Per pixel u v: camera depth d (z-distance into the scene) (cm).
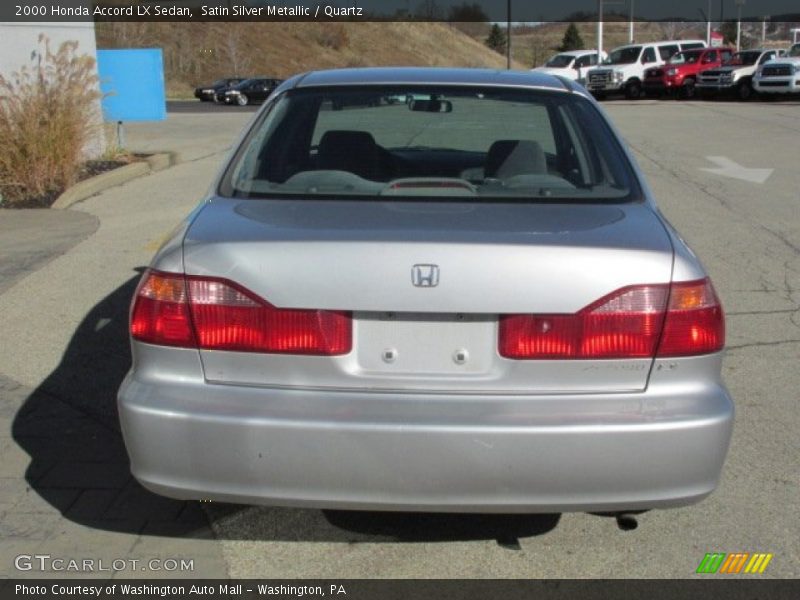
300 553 342
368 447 281
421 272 282
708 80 3145
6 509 370
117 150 1320
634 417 283
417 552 343
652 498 288
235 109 3312
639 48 3431
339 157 389
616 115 2341
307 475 285
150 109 1357
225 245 294
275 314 288
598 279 285
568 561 337
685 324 290
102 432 443
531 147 390
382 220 311
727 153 1491
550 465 281
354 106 412
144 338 300
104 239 838
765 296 660
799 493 382
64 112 1048
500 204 338
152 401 291
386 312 287
